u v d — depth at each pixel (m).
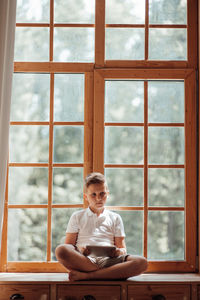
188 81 2.60
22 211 2.58
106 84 2.64
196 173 2.58
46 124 2.62
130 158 2.61
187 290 2.23
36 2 2.66
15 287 2.21
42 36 2.65
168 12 2.65
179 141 2.61
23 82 2.64
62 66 2.63
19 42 2.65
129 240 2.56
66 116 2.62
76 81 2.64
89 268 2.20
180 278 2.31
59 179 2.59
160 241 2.56
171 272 2.52
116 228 2.43
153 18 2.65
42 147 2.61
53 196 2.59
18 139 2.62
